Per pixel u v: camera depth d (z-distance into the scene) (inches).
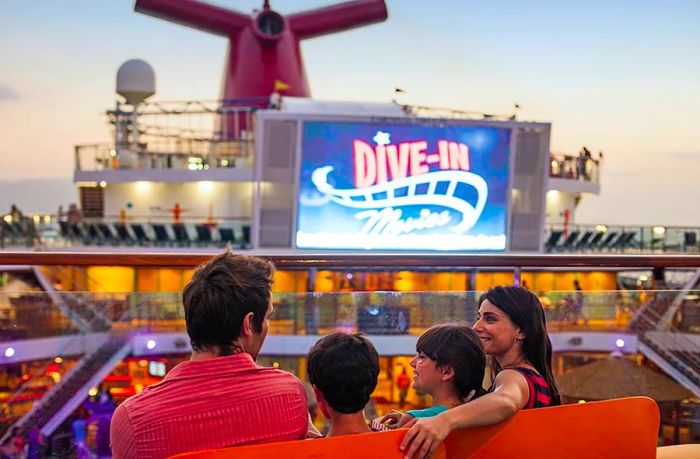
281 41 1464.1
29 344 177.6
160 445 110.3
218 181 1295.5
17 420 177.6
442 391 129.0
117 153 1358.3
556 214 1521.9
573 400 199.5
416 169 1322.6
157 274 1128.2
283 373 119.9
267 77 1455.5
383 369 186.9
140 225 1309.1
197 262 190.7
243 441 113.4
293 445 101.8
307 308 184.4
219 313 114.4
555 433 122.3
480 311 140.5
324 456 103.7
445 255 199.9
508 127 1336.1
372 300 185.8
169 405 111.4
